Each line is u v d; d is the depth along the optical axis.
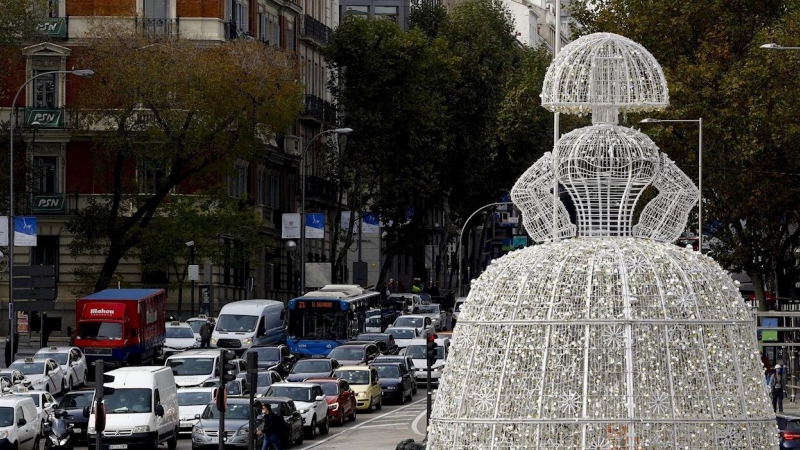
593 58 33.59
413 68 148.25
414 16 173.50
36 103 133.62
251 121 118.88
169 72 114.81
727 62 95.44
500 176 172.75
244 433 68.62
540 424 31.20
